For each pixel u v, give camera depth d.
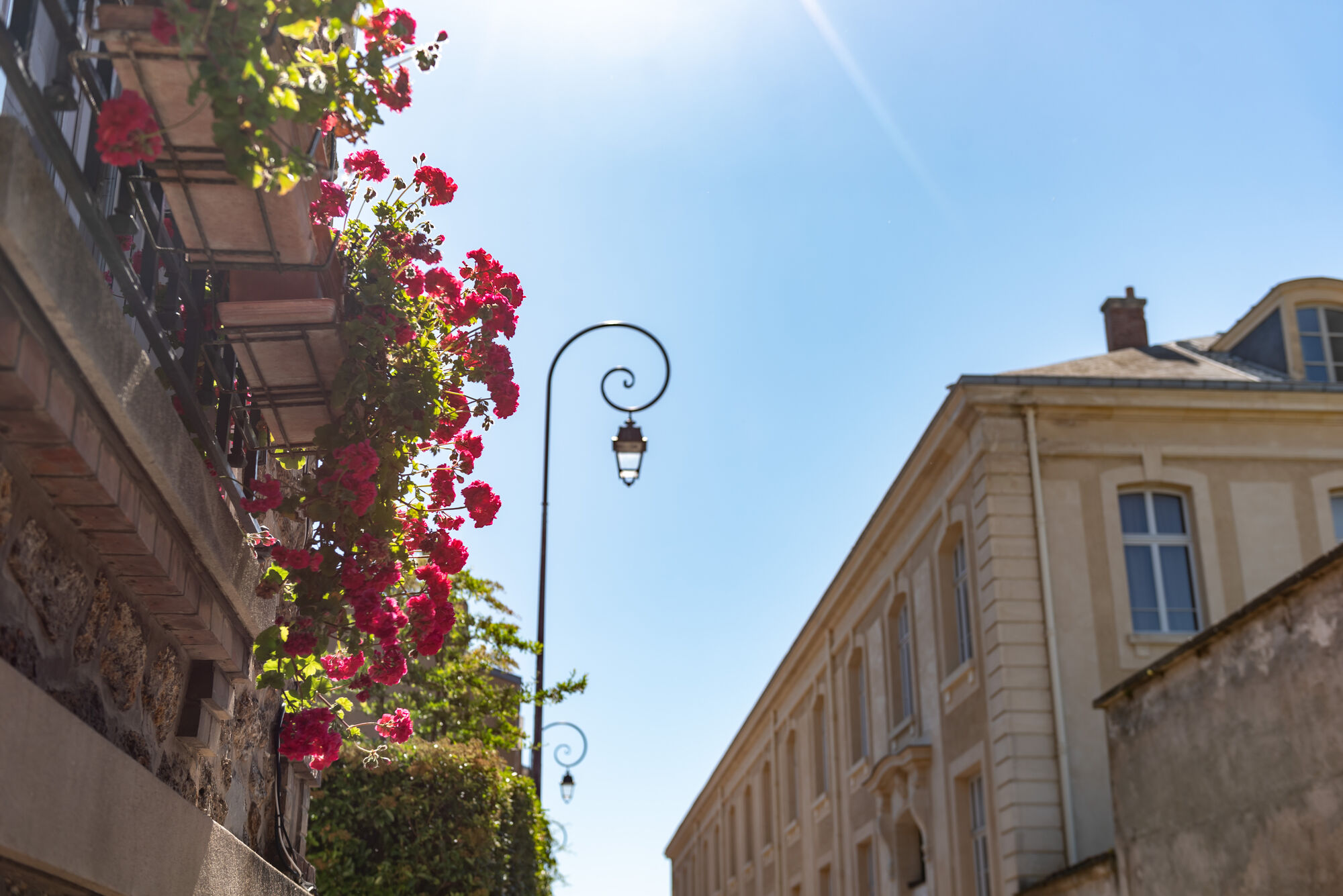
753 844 34.97
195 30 3.32
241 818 6.23
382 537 5.04
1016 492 16.88
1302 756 8.95
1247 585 16.94
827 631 26.55
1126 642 16.41
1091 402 17.38
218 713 5.42
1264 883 9.44
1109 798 15.55
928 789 19.14
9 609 3.47
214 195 4.16
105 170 4.11
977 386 17.20
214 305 4.95
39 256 2.93
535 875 15.49
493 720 21.11
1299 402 17.56
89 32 3.42
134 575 4.29
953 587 18.91
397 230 5.34
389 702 16.73
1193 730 10.53
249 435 5.76
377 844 14.24
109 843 3.89
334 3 3.65
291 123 3.96
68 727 3.51
